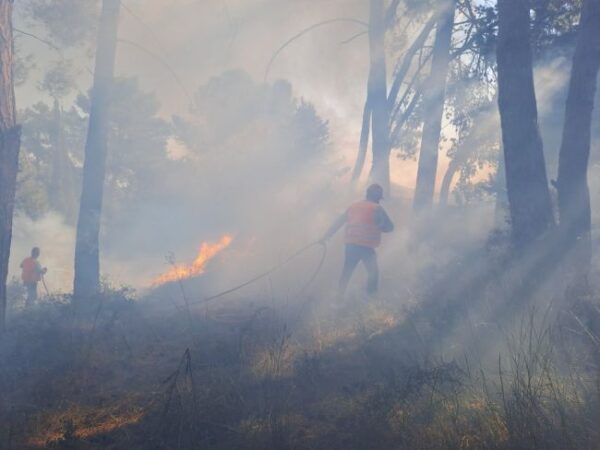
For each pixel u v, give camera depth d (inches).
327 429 182.9
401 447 163.3
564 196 324.2
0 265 314.5
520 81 329.4
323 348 268.8
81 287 499.5
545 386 176.7
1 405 224.8
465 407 177.0
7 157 311.9
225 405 198.4
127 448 180.2
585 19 330.6
